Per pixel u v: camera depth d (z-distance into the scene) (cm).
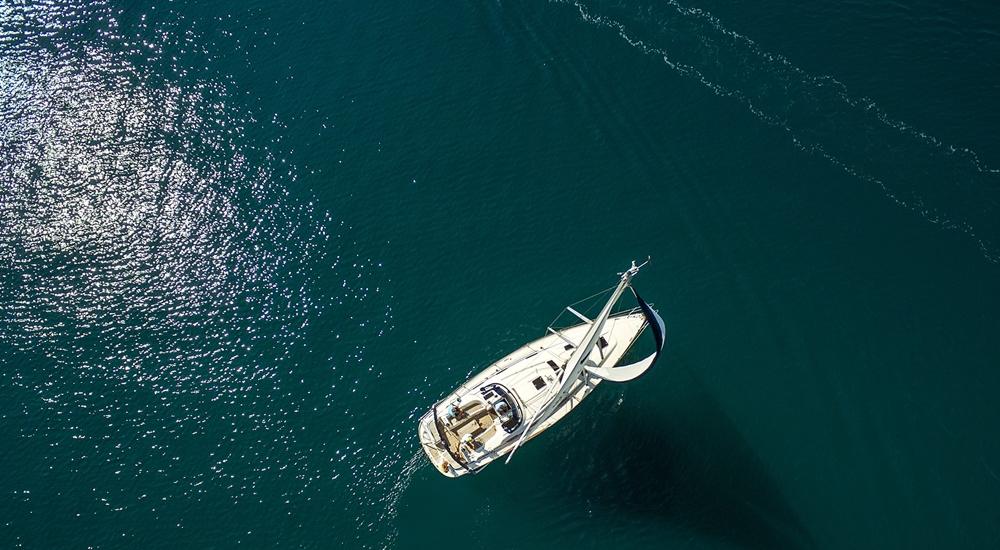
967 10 8375
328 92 8631
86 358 7256
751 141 7869
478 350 7138
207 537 6438
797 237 7356
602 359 6862
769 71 8212
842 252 7231
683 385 6850
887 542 6112
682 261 7394
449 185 8000
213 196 8062
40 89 8794
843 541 6153
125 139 8431
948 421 6462
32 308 7512
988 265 7038
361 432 6819
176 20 9244
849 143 7738
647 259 7431
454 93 8531
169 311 7469
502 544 6297
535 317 7250
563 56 8588
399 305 7400
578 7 8850
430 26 8988
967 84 7925
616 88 8331
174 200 8050
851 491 6322
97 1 9412
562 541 6294
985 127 7669
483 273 7512
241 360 7212
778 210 7500
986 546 6006
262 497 6575
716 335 7025
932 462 6331
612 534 6300
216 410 6975
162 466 6738
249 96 8662
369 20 9100
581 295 7325
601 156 8012
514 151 8138
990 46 8138
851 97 7969
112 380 7150
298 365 7162
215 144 8375
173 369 7188
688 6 8694
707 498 6412
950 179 7450
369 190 8025
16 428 6938
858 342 6838
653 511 6381
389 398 6962
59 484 6694
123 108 8638
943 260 7100
